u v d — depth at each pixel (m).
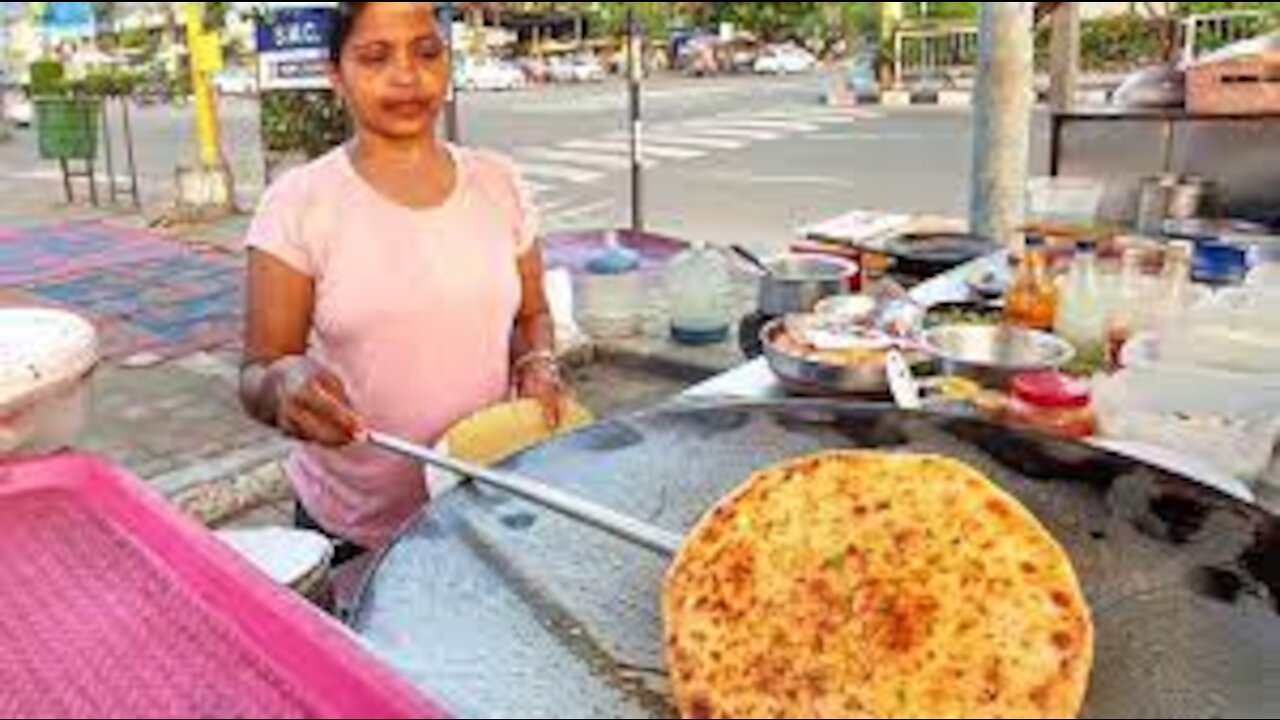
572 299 3.75
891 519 0.88
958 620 0.80
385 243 1.56
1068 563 0.86
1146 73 2.95
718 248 4.01
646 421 1.33
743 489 0.92
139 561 0.87
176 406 3.21
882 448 1.26
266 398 1.40
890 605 0.81
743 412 1.35
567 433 1.30
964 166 6.66
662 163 6.95
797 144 7.38
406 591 0.95
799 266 2.34
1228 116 2.74
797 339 1.83
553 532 1.05
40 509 0.95
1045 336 1.84
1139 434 1.44
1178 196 2.74
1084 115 2.98
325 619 0.78
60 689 0.71
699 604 0.83
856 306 2.03
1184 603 0.95
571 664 0.86
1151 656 0.88
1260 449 1.38
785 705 0.76
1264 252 2.31
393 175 1.58
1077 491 1.14
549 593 0.95
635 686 0.83
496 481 1.07
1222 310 1.74
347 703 0.67
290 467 1.82
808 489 0.91
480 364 1.64
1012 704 0.75
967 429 1.29
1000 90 2.50
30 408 1.05
